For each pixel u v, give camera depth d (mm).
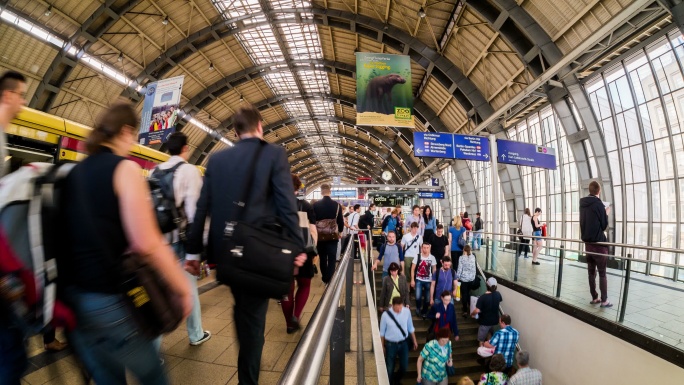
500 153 10312
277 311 3291
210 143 27391
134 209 949
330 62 20953
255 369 1396
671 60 8523
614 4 8219
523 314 6531
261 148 1467
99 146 1051
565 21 9391
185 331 2678
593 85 10789
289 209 1373
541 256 6238
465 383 4457
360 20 15359
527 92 10578
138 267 964
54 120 3424
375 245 13703
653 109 9109
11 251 806
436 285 6945
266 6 16172
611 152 10352
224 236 1229
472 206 22031
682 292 3775
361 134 35438
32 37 12422
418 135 10391
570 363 5160
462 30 13062
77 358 958
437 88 17906
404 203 19797
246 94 25719
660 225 9055
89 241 916
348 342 2840
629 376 4105
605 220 4988
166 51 17062
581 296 5172
